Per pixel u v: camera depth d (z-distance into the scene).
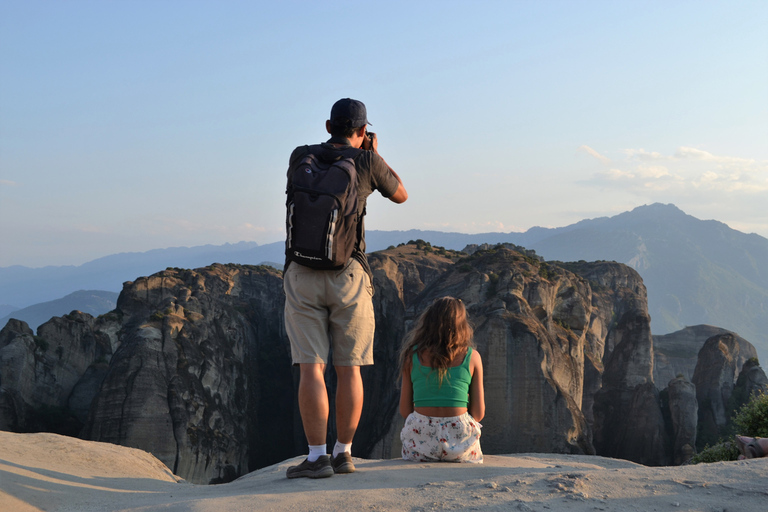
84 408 92.12
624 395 111.31
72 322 97.44
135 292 109.44
